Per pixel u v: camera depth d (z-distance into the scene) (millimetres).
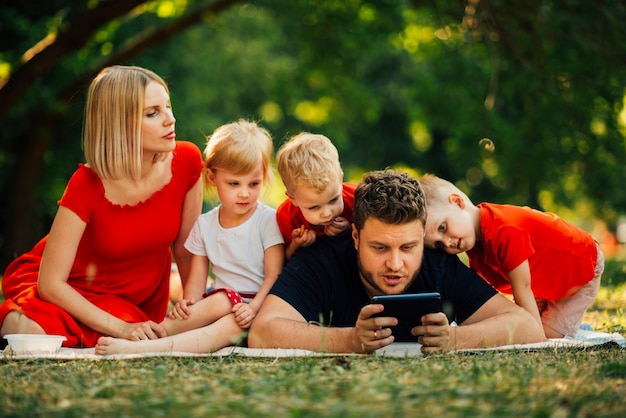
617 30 10438
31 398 3100
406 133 26453
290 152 4809
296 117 25188
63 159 16188
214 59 20578
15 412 2928
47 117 14453
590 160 15117
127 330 4734
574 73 11992
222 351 4316
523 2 10234
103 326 4738
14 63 13297
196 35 19422
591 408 2852
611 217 17984
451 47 15578
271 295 4605
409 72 23797
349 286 4695
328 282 4680
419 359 3934
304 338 4324
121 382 3371
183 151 5207
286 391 3135
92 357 4059
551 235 5035
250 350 4250
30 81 12375
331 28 15820
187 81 19922
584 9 10500
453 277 4645
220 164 4973
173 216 5184
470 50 14602
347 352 4254
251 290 5055
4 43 13969
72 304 4762
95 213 4918
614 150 14234
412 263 4363
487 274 5262
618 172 15492
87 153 4824
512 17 10344
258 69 21531
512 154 16156
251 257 5082
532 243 5008
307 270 4684
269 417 2750
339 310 4695
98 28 12453
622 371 3488
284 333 4371
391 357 4062
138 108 4750
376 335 4141
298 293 4613
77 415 2830
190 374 3568
